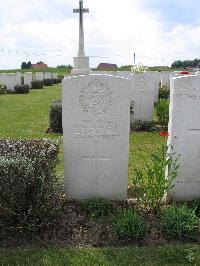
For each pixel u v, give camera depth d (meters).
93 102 1.49
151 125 3.19
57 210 1.36
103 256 1.19
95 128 1.51
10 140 1.66
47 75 11.12
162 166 1.46
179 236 1.29
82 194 1.58
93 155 1.54
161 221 1.36
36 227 1.31
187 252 1.21
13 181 1.27
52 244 1.28
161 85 5.96
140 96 3.29
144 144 2.62
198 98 1.53
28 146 1.51
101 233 1.33
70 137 1.52
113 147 1.53
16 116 4.02
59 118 3.04
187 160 1.59
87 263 1.16
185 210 1.38
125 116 1.50
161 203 1.54
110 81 1.47
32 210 1.30
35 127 3.31
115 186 1.57
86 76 1.47
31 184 1.30
